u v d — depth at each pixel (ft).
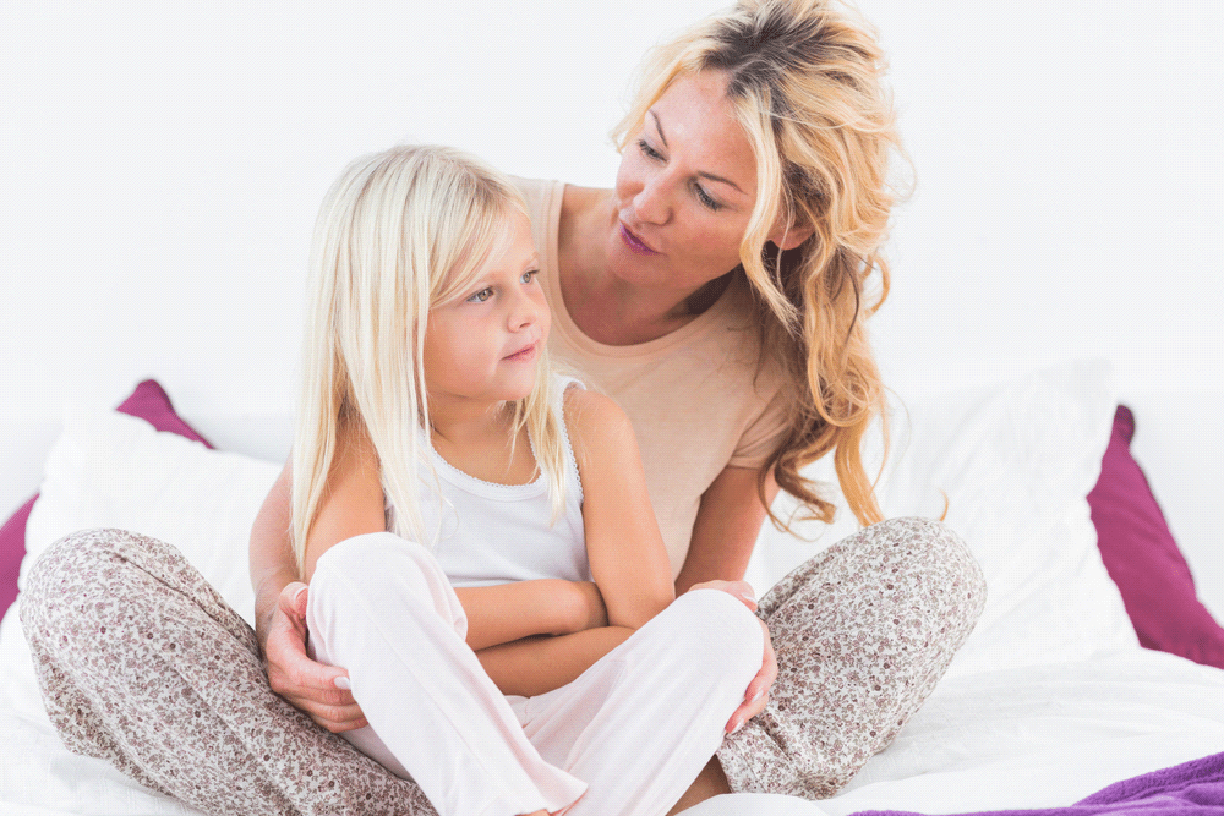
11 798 3.39
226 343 6.62
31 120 6.52
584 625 3.68
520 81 6.40
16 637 4.97
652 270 4.05
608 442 3.83
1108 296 6.55
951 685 4.38
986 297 6.59
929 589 3.42
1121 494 6.03
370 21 6.42
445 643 2.82
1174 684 4.16
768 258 4.31
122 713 3.13
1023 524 5.61
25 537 5.73
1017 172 6.52
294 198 6.56
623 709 3.03
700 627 3.05
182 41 6.48
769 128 3.63
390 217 3.47
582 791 2.87
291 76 6.48
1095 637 5.11
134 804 3.32
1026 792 3.15
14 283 6.59
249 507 5.61
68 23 6.47
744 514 4.77
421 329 3.45
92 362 6.63
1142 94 6.44
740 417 4.56
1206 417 6.43
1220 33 6.39
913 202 6.56
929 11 6.45
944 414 6.08
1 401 6.64
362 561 2.89
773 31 3.80
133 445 5.86
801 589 3.61
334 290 3.61
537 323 3.52
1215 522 6.35
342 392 3.70
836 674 3.40
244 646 3.32
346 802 3.12
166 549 3.31
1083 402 6.07
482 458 3.77
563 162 6.42
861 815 2.94
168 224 6.57
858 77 3.82
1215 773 3.01
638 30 6.34
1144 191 6.49
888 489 5.80
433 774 2.69
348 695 3.12
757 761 3.31
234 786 3.11
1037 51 6.45
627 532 3.75
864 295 4.36
